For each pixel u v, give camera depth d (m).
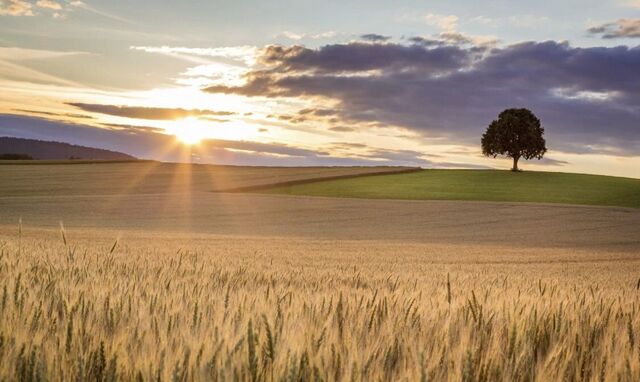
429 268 25.38
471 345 2.64
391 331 2.92
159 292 4.15
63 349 2.41
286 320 3.00
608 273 28.09
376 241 51.50
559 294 5.14
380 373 2.24
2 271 4.95
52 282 4.16
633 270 30.86
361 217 71.25
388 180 113.00
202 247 35.81
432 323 3.23
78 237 41.12
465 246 47.69
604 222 68.19
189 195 89.00
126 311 3.29
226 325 2.79
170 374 2.13
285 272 11.92
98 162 142.00
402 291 5.36
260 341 2.42
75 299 3.43
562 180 112.06
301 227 63.16
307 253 35.31
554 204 82.12
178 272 7.35
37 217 63.25
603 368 2.44
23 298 3.40
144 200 81.88
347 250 40.12
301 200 85.31
